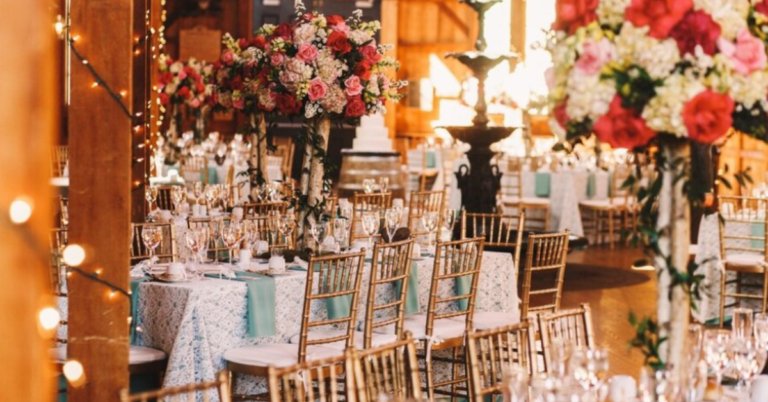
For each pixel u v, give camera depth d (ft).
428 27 60.85
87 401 11.87
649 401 8.36
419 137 61.05
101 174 11.84
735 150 44.39
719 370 9.46
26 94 7.62
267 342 16.17
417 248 19.13
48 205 7.79
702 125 8.05
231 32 60.80
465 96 56.24
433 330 17.26
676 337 8.40
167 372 14.85
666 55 8.07
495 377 10.91
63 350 15.10
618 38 8.25
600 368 8.86
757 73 8.22
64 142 35.99
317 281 16.80
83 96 11.84
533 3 56.70
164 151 36.65
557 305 18.56
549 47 8.58
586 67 8.31
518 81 48.29
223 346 15.43
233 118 60.80
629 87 8.21
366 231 19.04
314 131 18.65
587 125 8.46
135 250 19.74
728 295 24.06
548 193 40.32
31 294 7.71
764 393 9.52
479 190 30.07
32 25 7.62
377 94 18.39
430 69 60.95
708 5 8.18
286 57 18.28
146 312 15.58
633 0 8.21
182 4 60.44
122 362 11.90
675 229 8.39
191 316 14.96
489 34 58.54
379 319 17.84
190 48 60.75
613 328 24.73
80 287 11.88
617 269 34.24
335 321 15.51
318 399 15.28
